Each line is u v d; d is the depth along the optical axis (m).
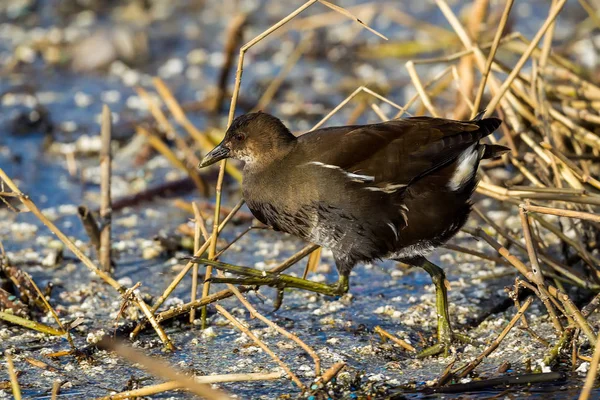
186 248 11.15
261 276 8.72
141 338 9.01
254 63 17.69
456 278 10.35
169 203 12.70
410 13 19.33
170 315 8.82
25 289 9.48
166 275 10.48
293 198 8.60
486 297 9.85
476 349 8.73
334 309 9.67
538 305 9.58
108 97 16.20
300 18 19.03
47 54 17.75
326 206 8.48
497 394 7.89
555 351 8.34
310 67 17.47
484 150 8.62
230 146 8.98
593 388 7.87
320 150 8.58
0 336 8.98
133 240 11.48
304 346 7.96
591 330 8.02
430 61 10.49
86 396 7.90
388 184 8.40
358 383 8.12
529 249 8.39
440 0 10.87
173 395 7.89
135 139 14.46
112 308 9.62
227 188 13.11
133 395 7.58
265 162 8.84
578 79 11.29
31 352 8.70
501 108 10.74
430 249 8.78
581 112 10.84
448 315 8.80
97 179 13.36
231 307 9.70
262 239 11.60
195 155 13.69
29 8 19.72
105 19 19.33
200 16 19.73
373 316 9.52
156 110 13.17
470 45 10.70
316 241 8.80
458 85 10.66
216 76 17.02
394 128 8.57
